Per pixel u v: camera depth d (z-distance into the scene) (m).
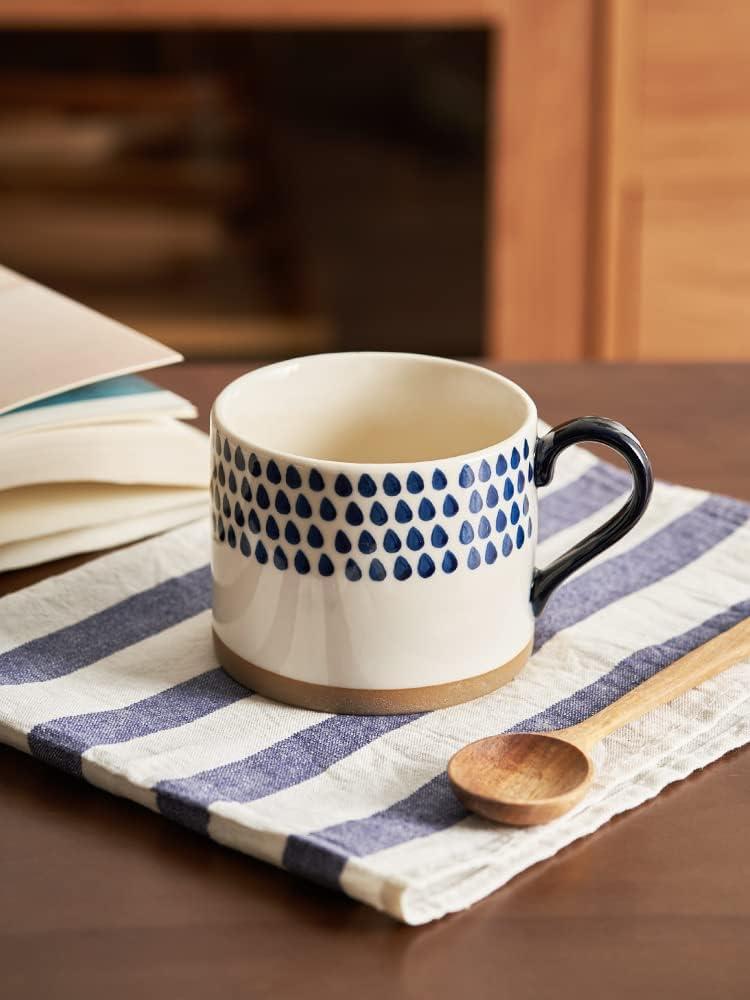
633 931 0.39
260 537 0.47
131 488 0.62
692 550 0.61
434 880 0.39
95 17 1.43
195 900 0.40
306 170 1.74
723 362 0.85
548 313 1.59
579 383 0.81
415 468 0.45
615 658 0.52
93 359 0.60
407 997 0.37
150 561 0.60
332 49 1.66
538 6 1.46
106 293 1.84
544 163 1.53
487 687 0.49
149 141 1.77
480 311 1.75
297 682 0.48
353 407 0.55
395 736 0.47
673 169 1.53
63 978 0.37
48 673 0.51
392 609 0.47
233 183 1.79
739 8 1.47
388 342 1.79
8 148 1.77
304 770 0.45
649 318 1.59
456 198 1.69
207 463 0.64
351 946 0.38
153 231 1.81
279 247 1.80
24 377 0.58
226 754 0.46
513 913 0.40
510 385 0.52
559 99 1.50
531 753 0.44
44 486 0.61
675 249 1.56
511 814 0.42
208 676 0.51
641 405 0.78
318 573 0.46
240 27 1.57
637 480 0.49
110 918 0.39
